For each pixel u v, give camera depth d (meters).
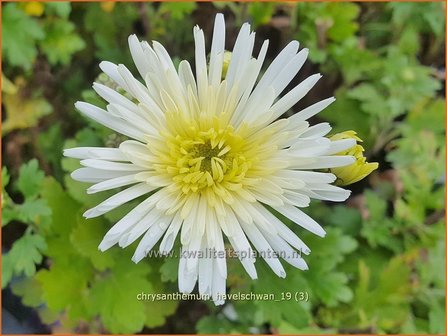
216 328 0.18
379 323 0.19
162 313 0.18
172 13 0.21
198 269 0.12
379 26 0.23
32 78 0.21
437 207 0.20
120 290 0.17
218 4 0.21
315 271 0.18
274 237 0.12
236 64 0.12
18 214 0.16
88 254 0.17
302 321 0.16
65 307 0.17
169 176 0.13
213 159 0.13
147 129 0.12
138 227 0.12
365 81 0.23
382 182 0.21
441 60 0.23
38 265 0.20
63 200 0.18
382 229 0.20
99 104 0.14
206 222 0.13
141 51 0.12
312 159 0.12
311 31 0.21
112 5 0.21
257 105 0.12
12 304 0.20
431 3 0.21
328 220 0.20
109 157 0.12
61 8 0.19
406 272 0.19
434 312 0.19
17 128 0.20
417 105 0.21
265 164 0.12
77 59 0.22
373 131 0.21
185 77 0.12
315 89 0.22
